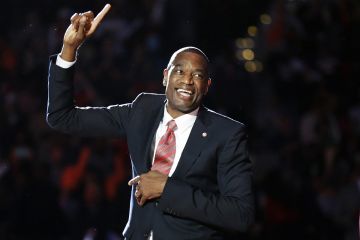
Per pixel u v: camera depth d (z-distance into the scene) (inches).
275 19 1619.1
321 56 1590.8
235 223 479.2
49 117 508.7
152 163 494.9
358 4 1638.8
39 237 1148.5
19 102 1471.5
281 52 1595.7
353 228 1090.7
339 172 1179.9
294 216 1049.5
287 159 1250.0
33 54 1590.8
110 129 514.6
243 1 1740.9
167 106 502.6
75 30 495.5
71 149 1255.5
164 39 1667.1
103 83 1456.7
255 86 1572.3
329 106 1362.0
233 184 488.4
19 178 1175.0
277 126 1439.5
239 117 1424.7
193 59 490.6
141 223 492.7
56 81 502.0
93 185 1181.7
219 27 1718.8
